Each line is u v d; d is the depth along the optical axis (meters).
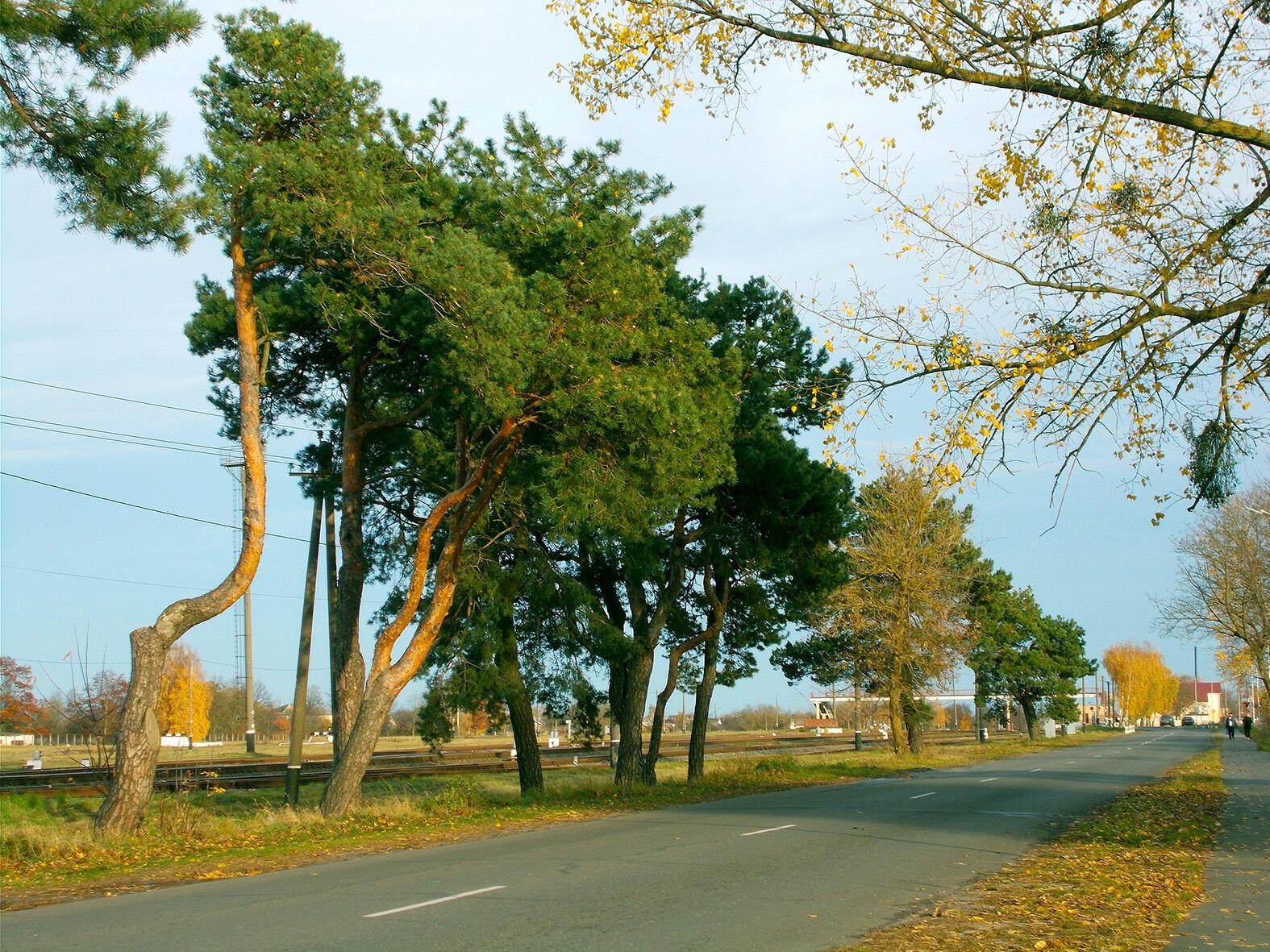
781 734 99.31
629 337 19.75
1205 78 11.43
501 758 48.69
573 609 25.80
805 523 28.62
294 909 10.54
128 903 11.24
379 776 34.69
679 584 29.56
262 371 19.08
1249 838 16.83
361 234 17.47
